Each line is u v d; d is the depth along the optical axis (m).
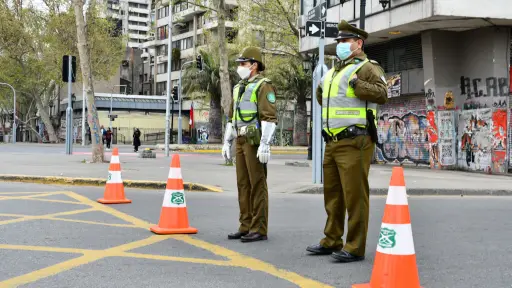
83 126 49.06
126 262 5.11
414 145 20.25
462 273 4.88
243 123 6.22
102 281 4.43
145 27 153.75
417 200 10.83
